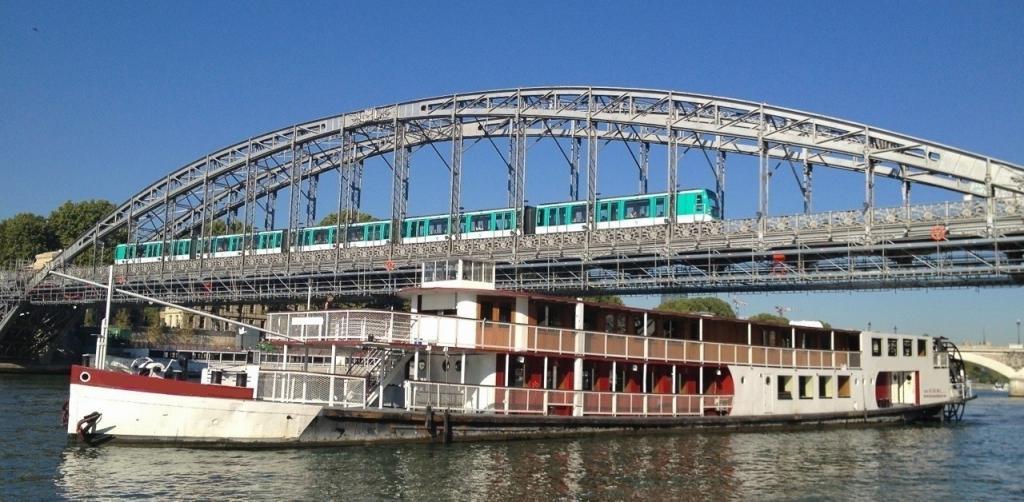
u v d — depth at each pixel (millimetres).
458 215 94188
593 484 32250
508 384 41375
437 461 34750
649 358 45781
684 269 79188
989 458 44500
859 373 57812
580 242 81500
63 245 170625
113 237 167500
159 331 133750
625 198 83688
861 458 42438
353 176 118188
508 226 91938
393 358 40469
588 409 43250
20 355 129125
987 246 62469
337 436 36844
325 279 107062
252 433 35688
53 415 53688
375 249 97312
